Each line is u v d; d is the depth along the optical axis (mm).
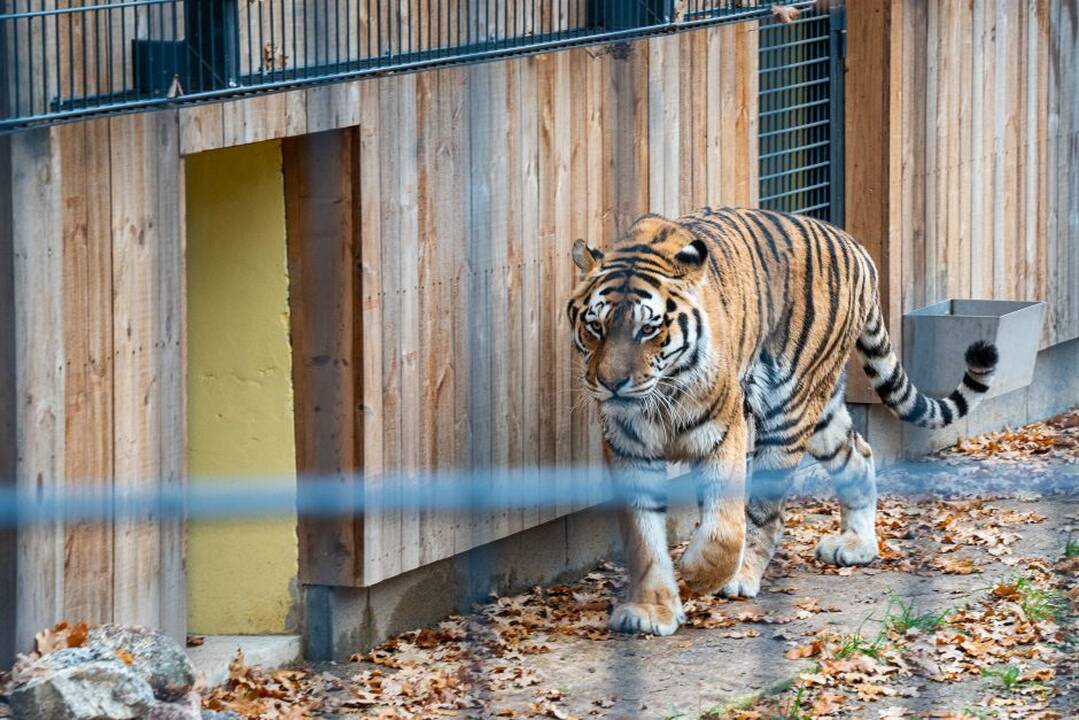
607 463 11070
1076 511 13609
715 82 12734
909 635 10664
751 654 10398
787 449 11812
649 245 10883
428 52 10117
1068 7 16719
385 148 10219
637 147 12070
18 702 7848
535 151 11312
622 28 11648
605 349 10586
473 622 11008
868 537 12367
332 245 10156
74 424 8531
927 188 14844
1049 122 16531
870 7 14203
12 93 8016
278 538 10375
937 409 13000
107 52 8508
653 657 10367
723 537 10938
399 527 10516
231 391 10352
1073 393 17453
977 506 13742
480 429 11078
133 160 8734
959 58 15148
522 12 11109
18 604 8297
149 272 8906
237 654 9977
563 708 9531
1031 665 10203
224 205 10250
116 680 8008
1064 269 16906
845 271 12289
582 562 12203
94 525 8656
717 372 10812
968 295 15477
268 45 9383
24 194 8164
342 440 10273
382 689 9844
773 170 13883
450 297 10797
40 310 8289
